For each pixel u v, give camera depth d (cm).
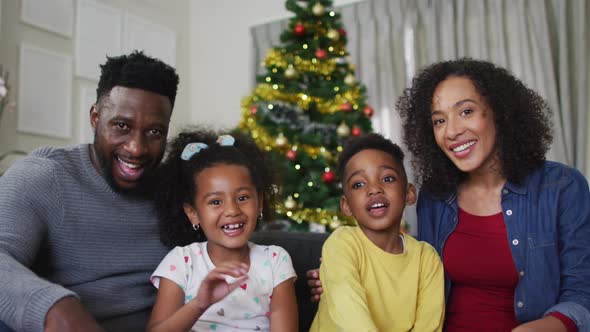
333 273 125
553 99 352
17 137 330
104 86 123
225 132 162
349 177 139
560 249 124
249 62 473
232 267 103
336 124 326
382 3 418
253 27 468
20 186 109
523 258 123
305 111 342
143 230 131
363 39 428
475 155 126
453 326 129
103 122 120
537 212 125
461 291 132
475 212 134
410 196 145
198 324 121
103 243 124
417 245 137
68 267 119
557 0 360
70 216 117
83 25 378
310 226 312
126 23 417
